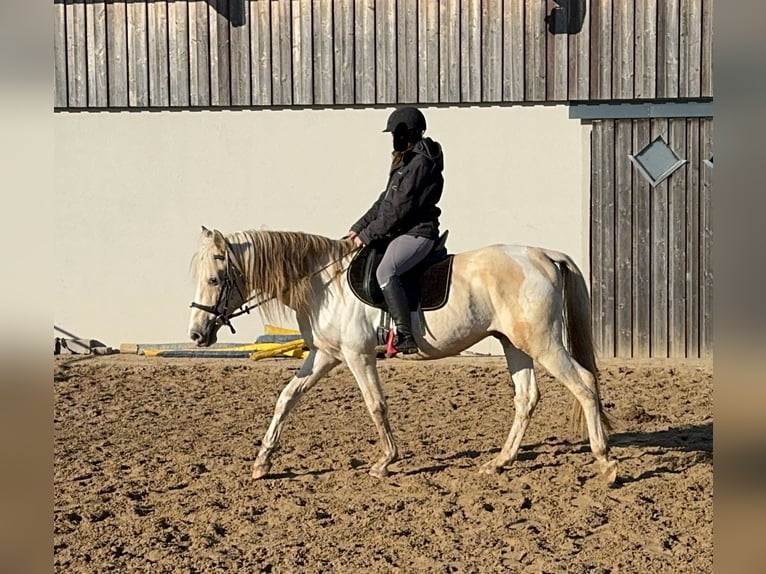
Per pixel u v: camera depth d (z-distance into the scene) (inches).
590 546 222.4
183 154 498.0
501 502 249.4
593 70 474.9
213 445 311.1
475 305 258.7
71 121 500.4
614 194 477.1
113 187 500.1
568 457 289.3
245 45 492.4
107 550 222.7
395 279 254.5
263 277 258.4
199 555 219.9
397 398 381.1
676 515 239.8
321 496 257.9
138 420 348.2
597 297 479.2
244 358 472.4
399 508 247.3
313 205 495.2
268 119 494.6
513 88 479.2
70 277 502.0
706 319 473.7
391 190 256.5
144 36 495.8
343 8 486.3
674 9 468.4
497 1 478.0
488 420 341.4
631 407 364.2
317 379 274.5
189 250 499.2
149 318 500.1
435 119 486.6
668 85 470.9
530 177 482.6
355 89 488.4
